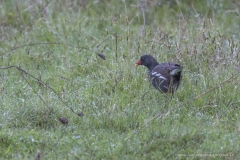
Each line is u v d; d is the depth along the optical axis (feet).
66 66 41.65
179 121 32.48
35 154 28.78
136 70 39.75
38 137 30.37
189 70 40.01
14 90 37.63
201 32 43.19
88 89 37.55
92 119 32.71
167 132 30.09
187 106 34.83
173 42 43.47
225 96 35.60
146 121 31.83
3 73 41.73
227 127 31.40
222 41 42.70
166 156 28.17
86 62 41.91
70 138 30.19
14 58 43.96
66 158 28.09
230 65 38.86
